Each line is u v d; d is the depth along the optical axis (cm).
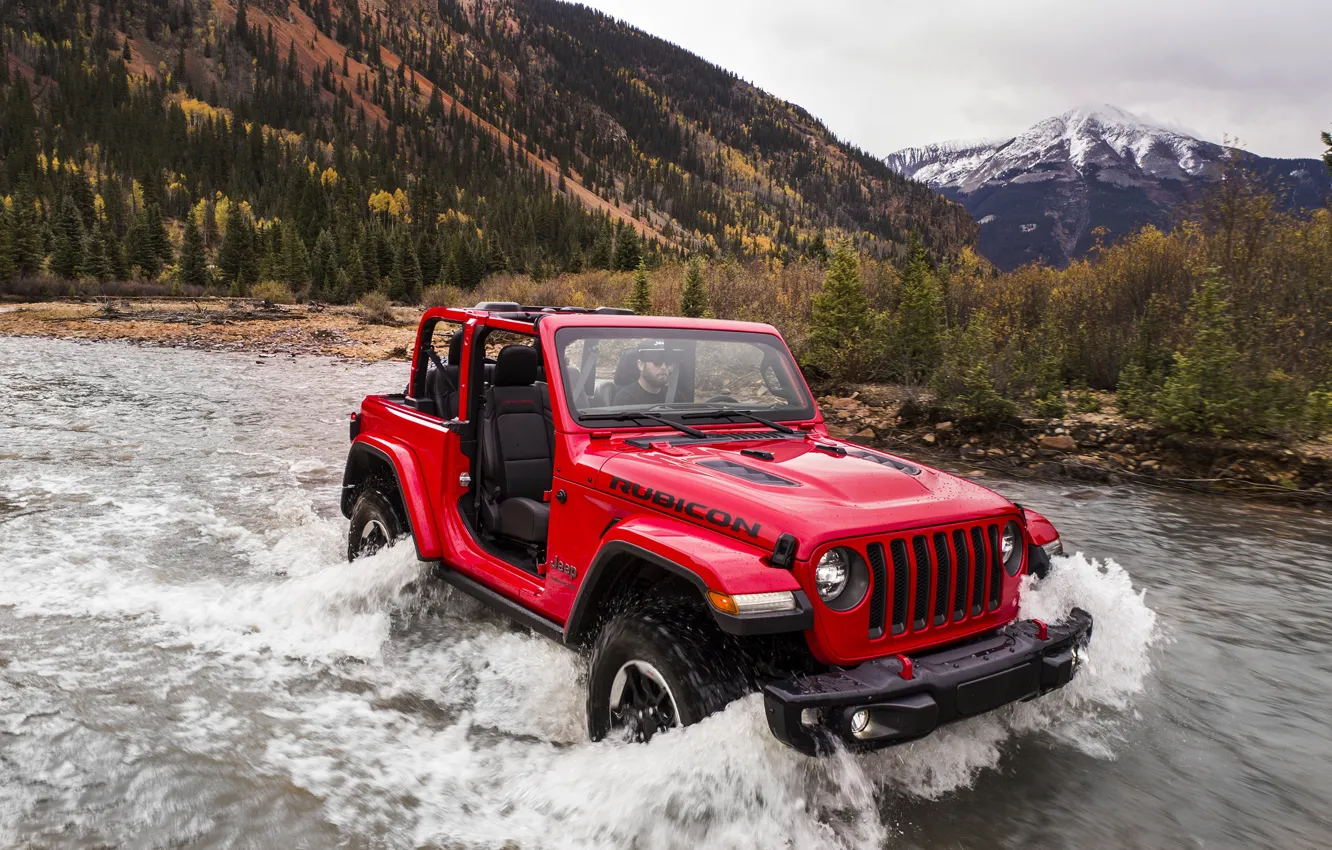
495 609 414
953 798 324
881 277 1969
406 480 474
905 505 317
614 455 364
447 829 289
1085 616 360
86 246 9425
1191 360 1029
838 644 289
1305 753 370
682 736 285
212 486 824
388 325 3694
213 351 2423
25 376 1717
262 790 309
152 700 379
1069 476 954
